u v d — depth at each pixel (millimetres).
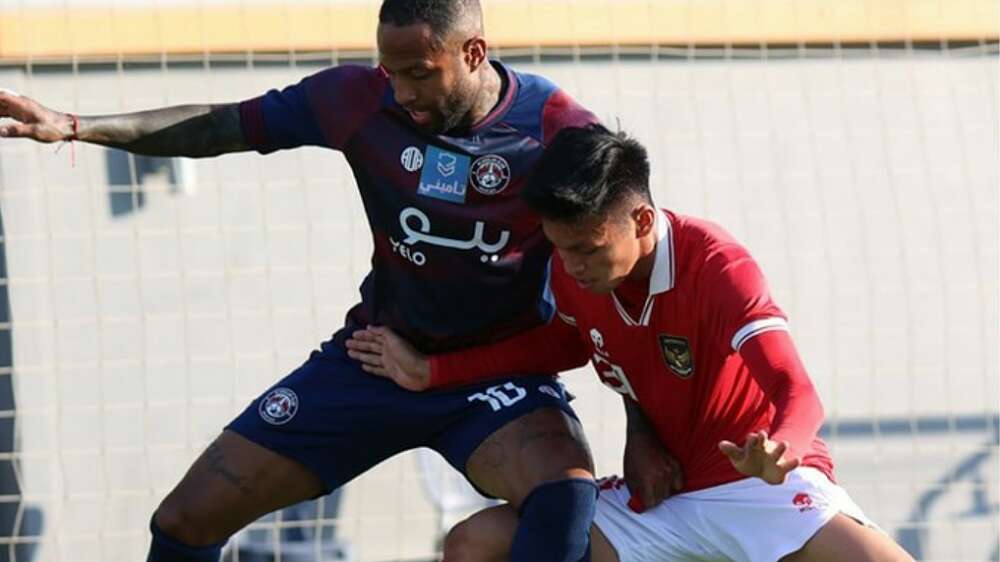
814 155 27891
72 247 25953
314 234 26531
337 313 26500
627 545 14148
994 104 28281
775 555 13570
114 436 25891
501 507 14281
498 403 14195
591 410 26625
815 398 12125
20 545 25516
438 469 26250
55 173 25969
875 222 28109
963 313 28266
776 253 27719
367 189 14086
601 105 26922
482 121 13680
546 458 13781
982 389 28219
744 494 13828
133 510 25828
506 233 13773
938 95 28141
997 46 28234
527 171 13648
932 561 27641
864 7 27922
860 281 28031
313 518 26047
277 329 26375
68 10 25625
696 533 14016
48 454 25656
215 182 26391
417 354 14328
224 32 25875
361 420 14445
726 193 27531
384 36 13016
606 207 12523
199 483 14406
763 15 27547
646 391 13969
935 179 28203
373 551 26016
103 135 13938
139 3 25781
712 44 27469
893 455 27906
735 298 12859
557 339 14383
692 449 14062
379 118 13914
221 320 26266
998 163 28328
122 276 26062
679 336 13438
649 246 13125
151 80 25688
